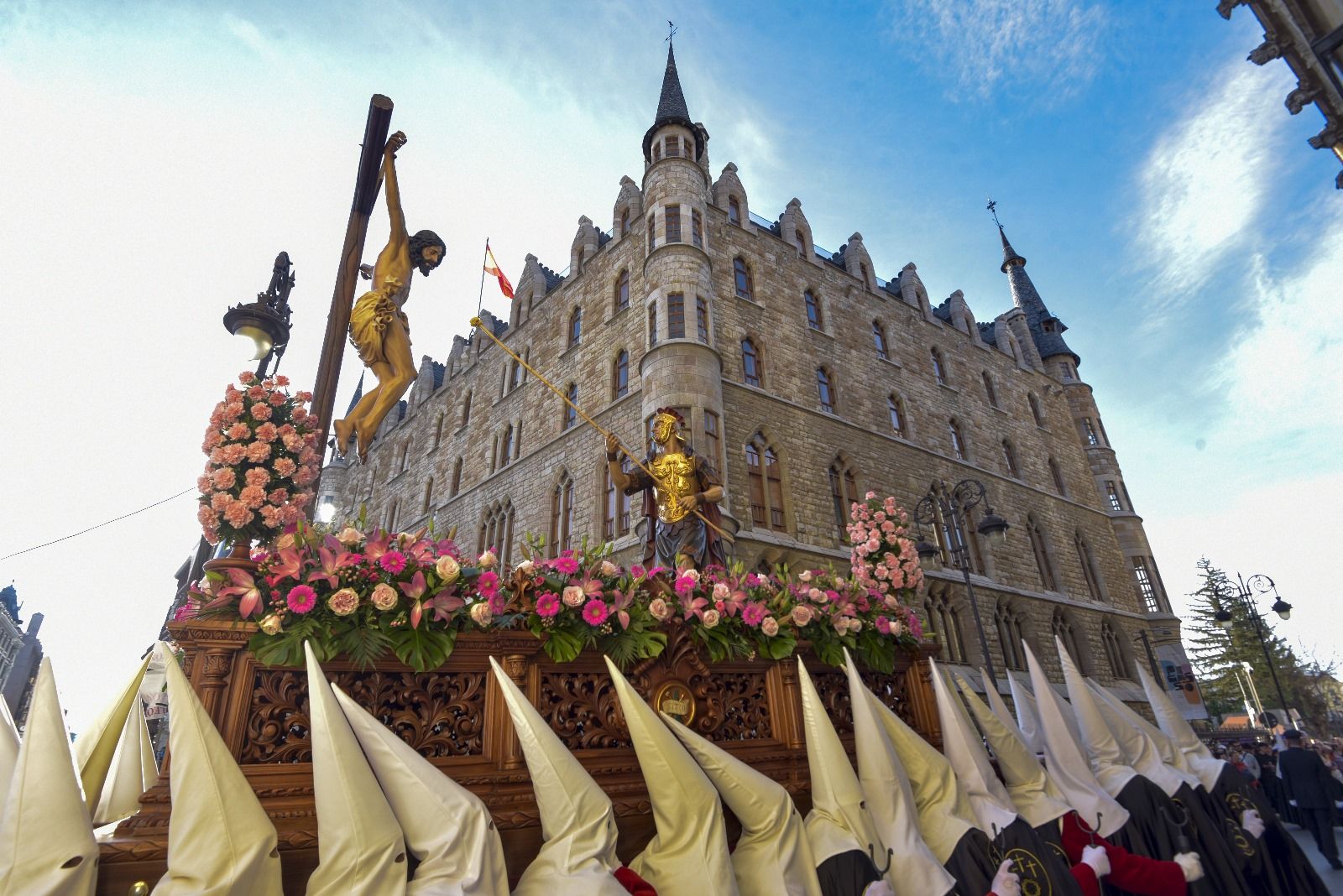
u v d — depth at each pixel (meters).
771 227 28.70
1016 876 3.66
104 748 3.00
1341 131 5.61
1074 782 4.97
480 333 34.03
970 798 4.48
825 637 5.02
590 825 3.05
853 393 25.75
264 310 8.08
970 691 5.42
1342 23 5.48
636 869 3.36
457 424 32.47
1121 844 4.71
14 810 2.31
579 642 3.94
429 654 3.50
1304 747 9.96
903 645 5.66
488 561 3.99
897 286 33.94
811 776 4.08
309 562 3.44
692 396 18.89
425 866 2.69
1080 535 31.81
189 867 2.40
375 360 5.27
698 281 21.58
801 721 4.68
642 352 21.72
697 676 4.44
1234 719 40.31
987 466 29.39
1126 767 5.33
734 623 4.62
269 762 3.09
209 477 3.60
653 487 6.70
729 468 19.52
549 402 25.91
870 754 4.06
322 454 4.71
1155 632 31.47
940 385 30.08
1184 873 4.20
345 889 2.50
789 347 24.48
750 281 25.12
